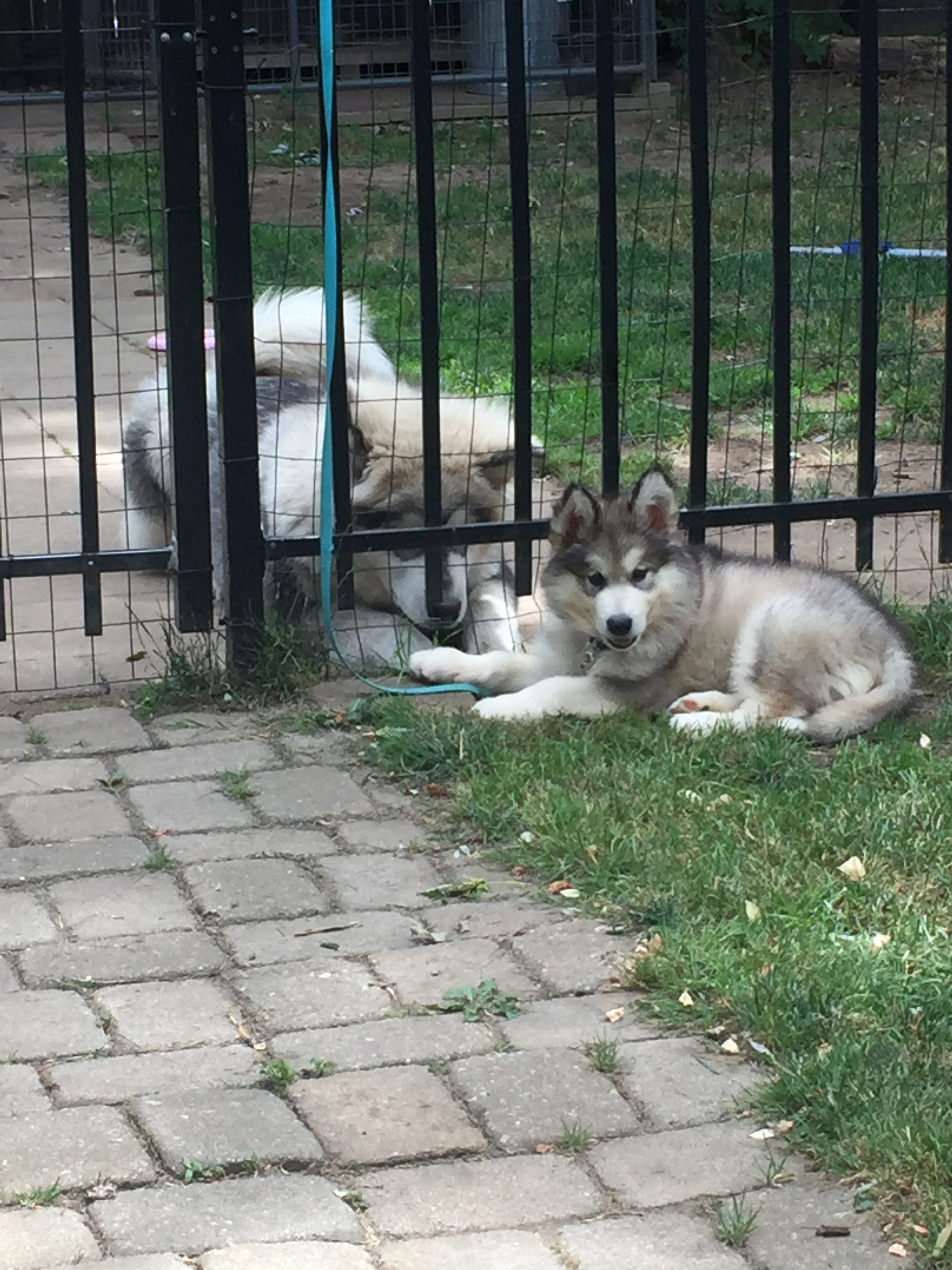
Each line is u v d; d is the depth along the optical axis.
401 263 4.47
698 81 3.43
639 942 2.67
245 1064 2.43
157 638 3.67
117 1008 2.54
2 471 4.41
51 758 3.20
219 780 3.14
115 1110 2.35
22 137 10.20
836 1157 2.28
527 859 2.88
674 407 5.10
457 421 3.81
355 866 2.88
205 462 3.44
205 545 3.48
